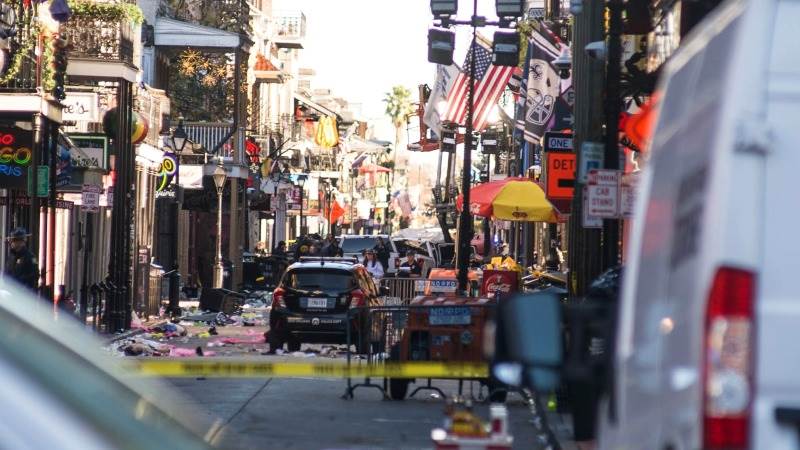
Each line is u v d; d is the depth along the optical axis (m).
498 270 82.00
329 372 50.66
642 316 13.80
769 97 10.83
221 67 147.62
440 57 82.69
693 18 36.16
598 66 47.78
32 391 6.17
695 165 11.87
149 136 118.31
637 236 14.80
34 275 57.03
